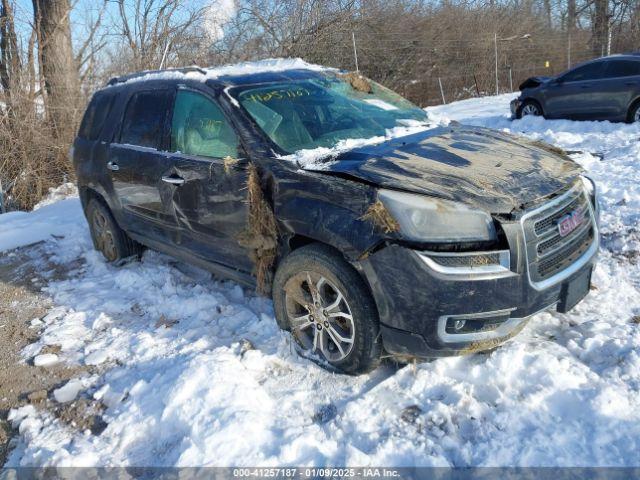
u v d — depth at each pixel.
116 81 5.72
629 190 6.03
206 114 4.18
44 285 5.41
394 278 2.96
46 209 8.53
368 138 3.92
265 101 4.07
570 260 3.25
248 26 19.83
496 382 3.15
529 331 3.65
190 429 2.94
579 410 2.88
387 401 3.10
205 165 4.00
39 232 7.04
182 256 4.68
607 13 23.67
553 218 3.13
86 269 5.75
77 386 3.56
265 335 3.88
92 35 13.07
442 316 2.90
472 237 2.91
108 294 4.98
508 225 2.91
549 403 2.96
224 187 3.86
